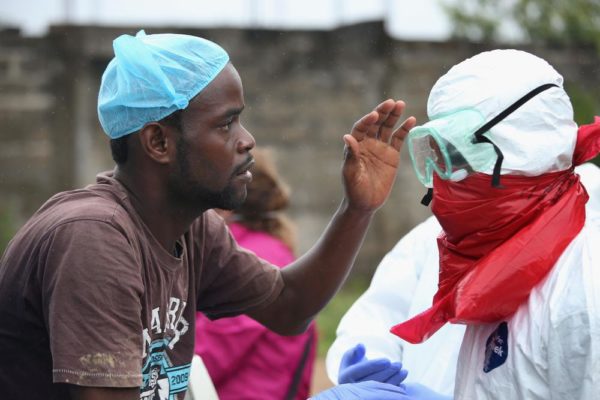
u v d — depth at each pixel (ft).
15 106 40.88
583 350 7.56
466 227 8.27
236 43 42.50
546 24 41.16
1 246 38.83
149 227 8.70
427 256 11.10
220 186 8.59
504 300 8.01
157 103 8.36
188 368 9.24
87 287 7.80
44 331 8.27
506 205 8.11
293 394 13.39
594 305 7.60
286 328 10.25
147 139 8.47
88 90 41.32
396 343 11.00
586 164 10.98
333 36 43.09
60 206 8.36
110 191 8.54
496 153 8.01
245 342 13.14
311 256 10.06
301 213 42.68
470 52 42.83
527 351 7.93
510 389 8.04
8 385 8.45
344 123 43.06
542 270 8.00
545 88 8.13
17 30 40.88
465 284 8.14
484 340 8.39
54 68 41.14
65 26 41.19
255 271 9.92
